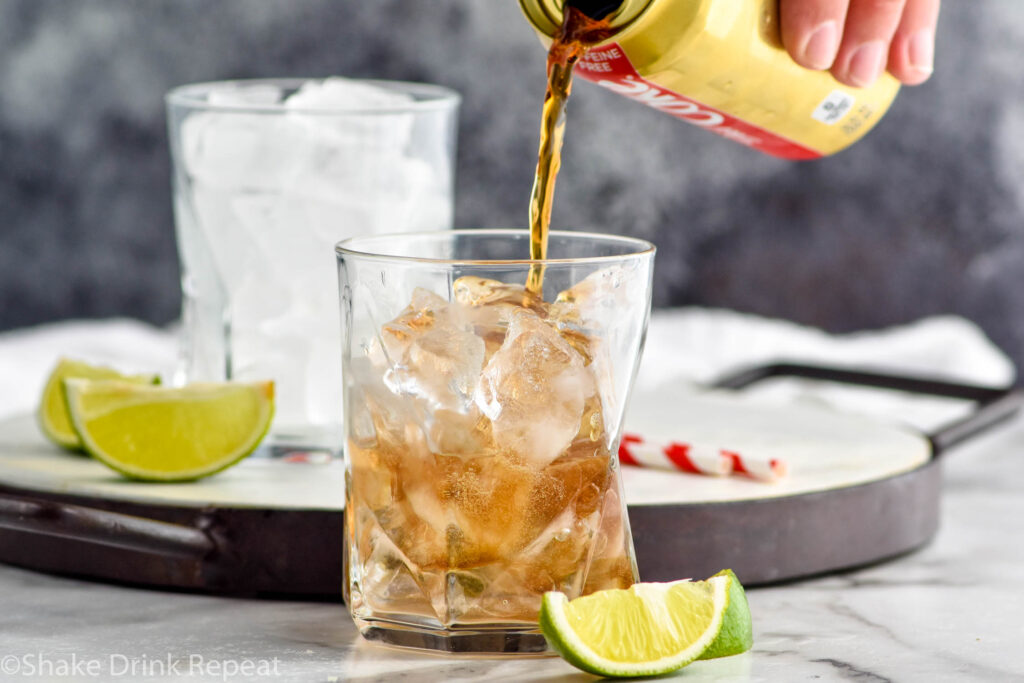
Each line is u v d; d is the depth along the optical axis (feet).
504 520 2.31
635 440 2.81
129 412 2.71
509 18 4.79
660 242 4.97
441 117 2.90
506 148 4.87
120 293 5.00
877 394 4.35
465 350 2.30
